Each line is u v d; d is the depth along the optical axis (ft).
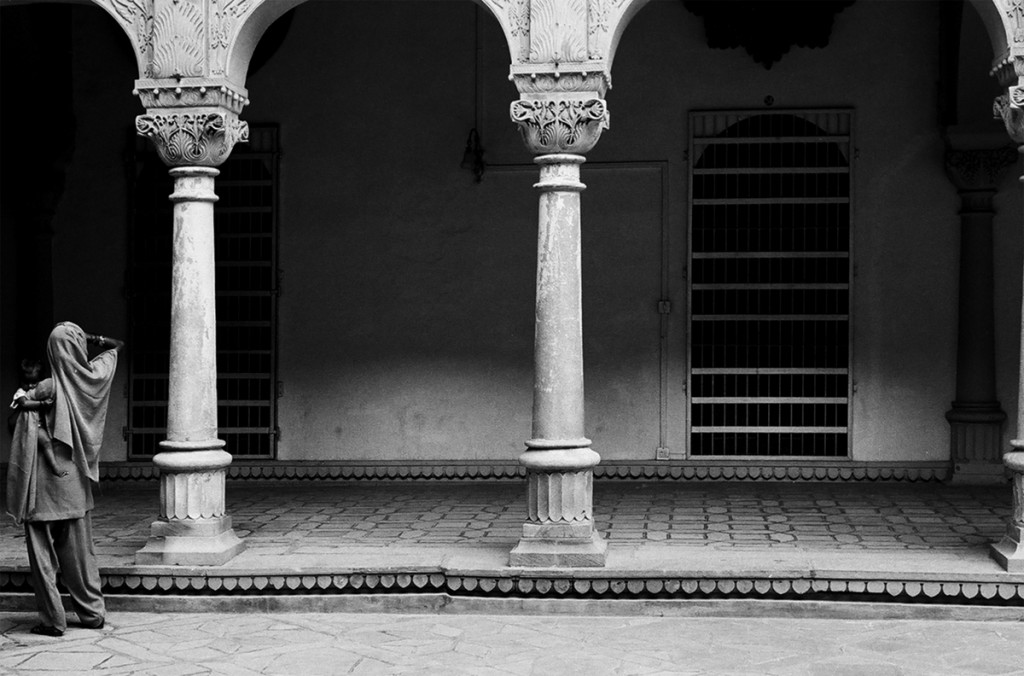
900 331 38.22
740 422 38.81
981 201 37.37
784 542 28.09
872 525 30.37
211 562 25.85
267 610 25.31
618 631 23.54
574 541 25.30
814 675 20.57
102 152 39.91
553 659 21.61
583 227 39.06
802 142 38.45
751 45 37.83
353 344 39.70
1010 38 24.88
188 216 26.78
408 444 39.50
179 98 26.30
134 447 40.11
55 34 39.01
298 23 39.60
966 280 37.55
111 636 23.48
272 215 39.70
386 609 25.20
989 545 27.25
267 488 38.70
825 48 38.27
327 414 39.68
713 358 38.83
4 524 31.35
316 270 39.75
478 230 39.34
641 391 38.88
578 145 25.55
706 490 36.83
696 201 38.70
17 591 25.68
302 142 39.70
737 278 38.73
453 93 39.32
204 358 26.76
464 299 39.42
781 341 38.60
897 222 38.17
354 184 39.65
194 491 26.37
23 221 39.75
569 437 25.59
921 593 24.35
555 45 25.25
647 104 38.81
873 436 38.32
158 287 40.04
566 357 25.70
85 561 23.90
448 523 31.22
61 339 23.44
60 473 23.45
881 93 38.14
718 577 24.75
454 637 23.18
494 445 39.32
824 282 38.47
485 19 39.11
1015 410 37.60
